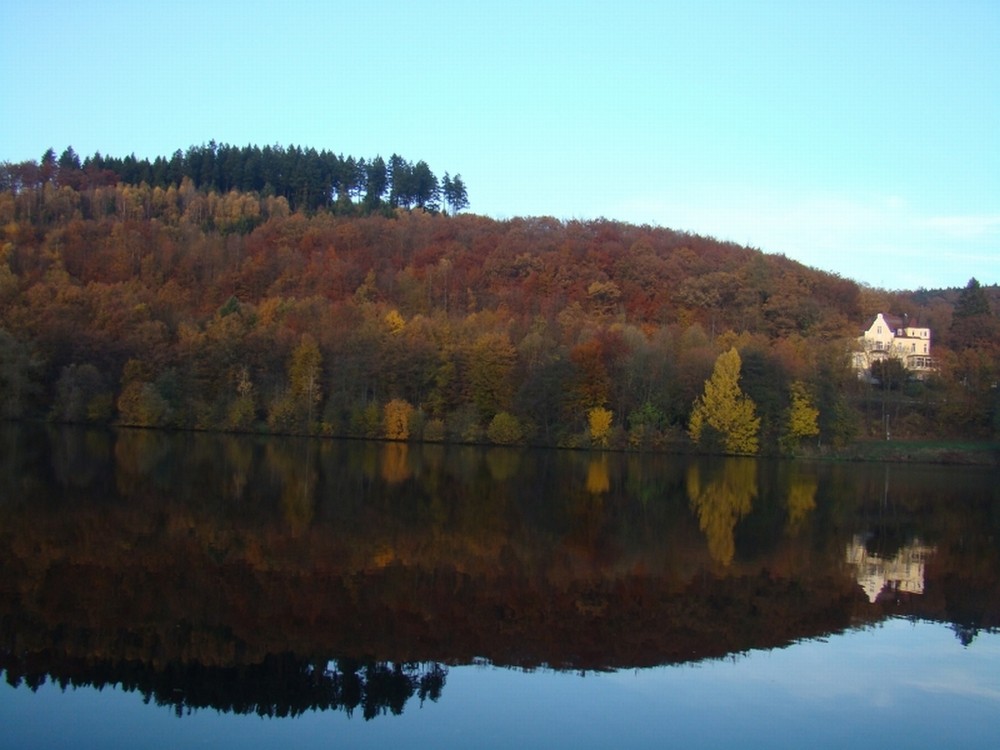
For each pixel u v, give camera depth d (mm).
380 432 91625
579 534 38875
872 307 144000
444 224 151375
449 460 73000
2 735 16344
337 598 26078
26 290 101062
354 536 35562
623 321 110562
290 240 140000
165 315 104250
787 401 90625
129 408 88938
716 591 29438
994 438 96750
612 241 140250
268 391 94562
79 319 96562
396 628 23547
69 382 87500
